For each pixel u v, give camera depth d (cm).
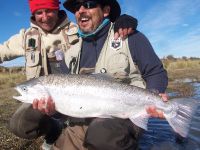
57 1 110
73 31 110
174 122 78
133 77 90
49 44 110
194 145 105
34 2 108
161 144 107
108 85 80
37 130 95
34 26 112
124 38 89
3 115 165
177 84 278
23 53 113
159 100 79
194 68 457
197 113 125
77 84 81
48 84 82
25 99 83
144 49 88
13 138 115
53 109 83
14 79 379
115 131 77
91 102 80
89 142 78
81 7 90
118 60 88
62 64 97
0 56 113
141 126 79
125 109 80
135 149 83
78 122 90
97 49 91
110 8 96
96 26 92
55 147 92
